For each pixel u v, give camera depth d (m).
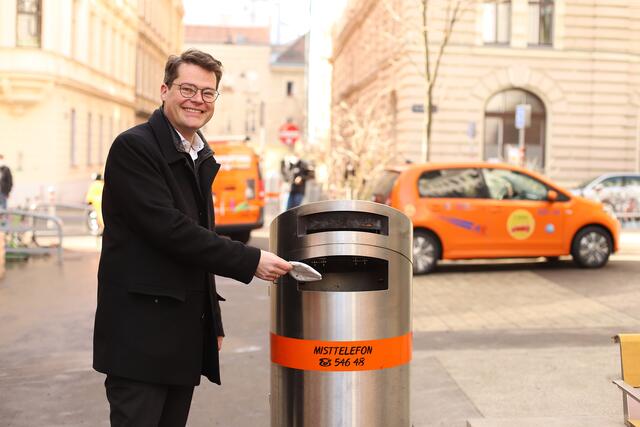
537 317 8.73
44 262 13.80
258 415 5.30
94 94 34.28
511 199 12.27
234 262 2.98
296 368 3.38
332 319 3.31
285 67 81.06
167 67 3.17
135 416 2.93
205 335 3.17
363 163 25.72
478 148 27.83
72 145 31.77
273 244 3.56
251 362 6.75
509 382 5.90
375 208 3.41
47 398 5.64
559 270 12.45
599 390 5.65
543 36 28.14
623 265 13.03
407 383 3.50
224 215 17.36
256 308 9.48
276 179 31.14
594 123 28.25
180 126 3.13
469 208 12.04
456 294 10.30
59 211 28.56
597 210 12.55
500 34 28.08
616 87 28.25
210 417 5.25
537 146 28.47
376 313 3.34
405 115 27.44
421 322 8.50
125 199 2.94
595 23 28.09
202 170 3.21
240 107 81.00
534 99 28.36
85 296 10.06
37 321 8.41
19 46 27.72
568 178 28.23
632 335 4.22
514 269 12.66
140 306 2.95
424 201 11.96
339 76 52.44
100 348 2.98
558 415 5.11
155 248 2.97
